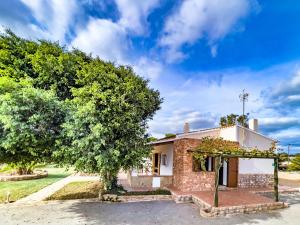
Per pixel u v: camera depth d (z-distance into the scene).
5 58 9.27
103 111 8.95
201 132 15.95
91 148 8.80
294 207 10.47
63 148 8.62
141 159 10.37
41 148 8.89
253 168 14.84
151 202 10.99
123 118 9.49
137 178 13.52
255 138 15.12
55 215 8.66
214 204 9.49
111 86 9.73
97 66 10.18
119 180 16.30
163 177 13.95
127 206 10.16
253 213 9.51
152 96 12.38
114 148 9.31
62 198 11.19
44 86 9.71
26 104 7.85
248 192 12.85
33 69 9.65
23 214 8.70
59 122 8.81
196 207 10.27
